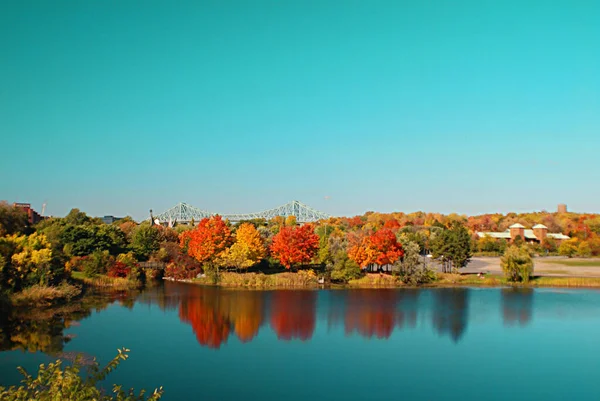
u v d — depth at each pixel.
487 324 64.00
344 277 103.56
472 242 171.00
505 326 62.91
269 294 87.88
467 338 56.84
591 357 49.78
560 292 92.81
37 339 53.41
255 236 105.44
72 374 17.48
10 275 71.44
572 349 52.59
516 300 82.88
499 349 52.38
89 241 110.50
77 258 103.88
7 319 62.59
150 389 39.19
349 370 44.97
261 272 106.06
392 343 54.38
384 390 40.09
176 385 40.28
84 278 94.94
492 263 140.50
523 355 50.38
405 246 108.31
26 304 69.69
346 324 63.34
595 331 60.59
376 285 101.12
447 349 52.16
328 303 78.62
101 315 66.69
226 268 106.69
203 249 104.31
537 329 61.41
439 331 60.00
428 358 49.00
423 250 152.00
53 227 117.31
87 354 48.22
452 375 44.00
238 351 50.44
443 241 112.94
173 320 64.38
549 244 186.12
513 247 109.00
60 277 84.62
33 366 43.91
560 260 149.62
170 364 45.69
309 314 69.44
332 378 42.72
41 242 78.56
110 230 125.81
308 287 97.50
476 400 38.41
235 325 62.16
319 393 39.12
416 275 101.50
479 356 49.81
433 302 80.31
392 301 81.06
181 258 112.00
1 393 16.98
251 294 87.75
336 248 113.50
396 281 103.06
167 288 94.69
